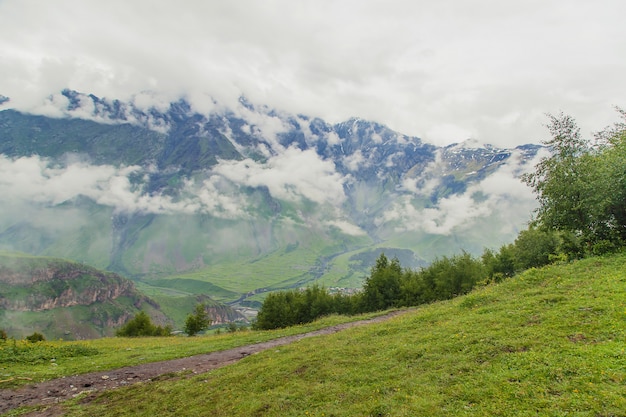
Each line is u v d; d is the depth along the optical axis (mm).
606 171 32562
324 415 15422
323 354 23922
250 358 28656
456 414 13219
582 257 35094
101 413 20750
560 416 11742
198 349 38344
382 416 14336
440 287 72500
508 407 12898
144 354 37531
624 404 11555
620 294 20703
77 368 31516
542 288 26750
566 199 36656
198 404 19750
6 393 25469
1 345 39062
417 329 25672
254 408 17453
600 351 14969
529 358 15852
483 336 19688
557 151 37969
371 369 19281
